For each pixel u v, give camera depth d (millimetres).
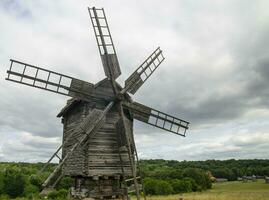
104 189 21266
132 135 22812
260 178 127062
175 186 70688
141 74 23609
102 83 22078
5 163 86250
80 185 21781
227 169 128875
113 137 21438
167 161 133875
